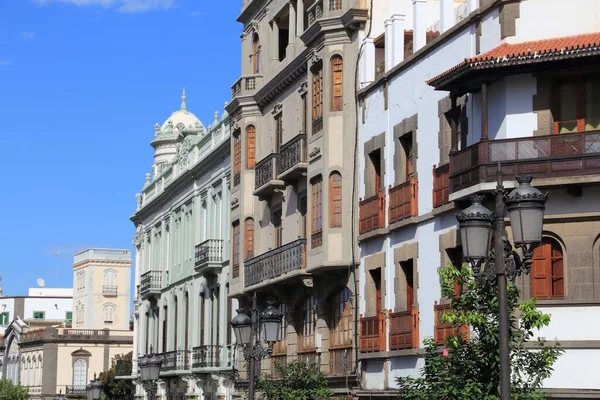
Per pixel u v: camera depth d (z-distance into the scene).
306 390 37.38
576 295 27.27
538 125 27.91
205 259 58.12
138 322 81.38
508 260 19.06
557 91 28.19
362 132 38.44
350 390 37.97
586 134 27.08
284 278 42.88
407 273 35.12
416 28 34.72
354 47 39.28
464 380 21.94
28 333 121.06
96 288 124.38
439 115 32.53
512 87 28.34
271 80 46.69
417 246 33.88
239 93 50.06
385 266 36.12
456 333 26.81
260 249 48.97
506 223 27.89
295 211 44.34
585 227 27.34
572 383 27.08
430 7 38.50
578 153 27.06
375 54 38.91
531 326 22.95
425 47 33.50
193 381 62.47
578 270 27.31
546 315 22.25
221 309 57.47
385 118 36.53
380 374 36.09
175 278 68.94
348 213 38.94
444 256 31.97
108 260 124.81
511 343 22.41
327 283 40.69
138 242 82.62
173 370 65.12
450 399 22.09
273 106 47.78
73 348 114.12
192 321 63.66
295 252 42.16
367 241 37.62
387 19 38.53
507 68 27.69
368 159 37.75
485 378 21.94
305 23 45.06
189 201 66.19
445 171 31.86
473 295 22.38
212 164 60.25
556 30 28.31
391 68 36.16
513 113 28.28
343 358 39.19
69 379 113.44
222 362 56.69
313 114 41.41
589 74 27.88
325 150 39.50
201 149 64.62
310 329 43.22
